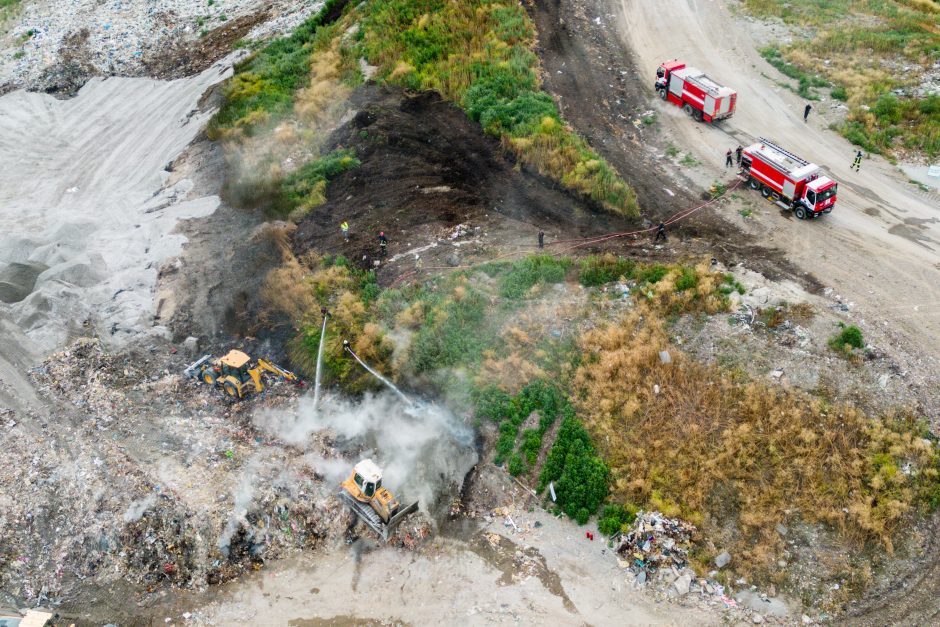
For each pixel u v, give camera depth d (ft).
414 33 184.55
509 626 88.38
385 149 156.35
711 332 111.55
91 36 215.31
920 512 92.73
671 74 157.17
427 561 95.61
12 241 140.87
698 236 129.59
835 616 86.63
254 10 218.59
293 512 99.45
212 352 123.13
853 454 96.73
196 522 97.09
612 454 101.50
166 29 215.51
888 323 111.24
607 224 134.31
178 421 110.73
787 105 158.92
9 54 212.84
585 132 154.81
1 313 127.34
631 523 96.02
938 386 102.53
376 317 122.21
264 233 141.08
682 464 98.99
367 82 174.91
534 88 165.68
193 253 140.97
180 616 91.91
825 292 116.78
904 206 133.90
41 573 96.37
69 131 181.37
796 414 100.68
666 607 88.99
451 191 144.77
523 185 144.46
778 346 108.58
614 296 119.03
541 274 122.93
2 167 170.50
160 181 162.81
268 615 91.45
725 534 93.81
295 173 153.48
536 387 108.88
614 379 108.27
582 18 188.85
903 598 86.99
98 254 140.05
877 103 154.30
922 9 187.11
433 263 130.00
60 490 102.22
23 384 116.47
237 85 182.09
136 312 129.18
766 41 177.68
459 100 165.27
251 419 111.45
